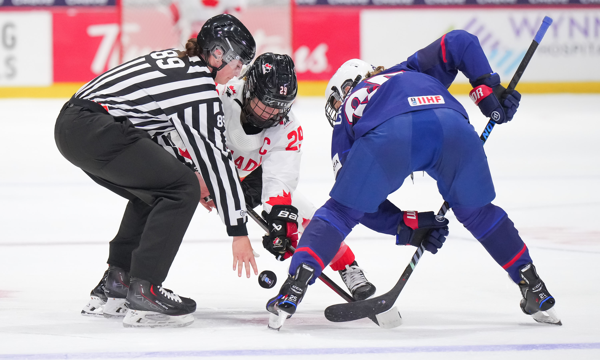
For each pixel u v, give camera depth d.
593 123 29.86
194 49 7.01
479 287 8.34
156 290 6.60
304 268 6.33
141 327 6.66
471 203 6.60
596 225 12.21
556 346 5.83
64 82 36.28
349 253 7.67
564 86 38.53
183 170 6.76
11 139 25.58
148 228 6.66
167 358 5.51
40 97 36.31
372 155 6.34
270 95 7.11
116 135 6.56
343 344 5.95
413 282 8.63
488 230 6.73
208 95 6.78
